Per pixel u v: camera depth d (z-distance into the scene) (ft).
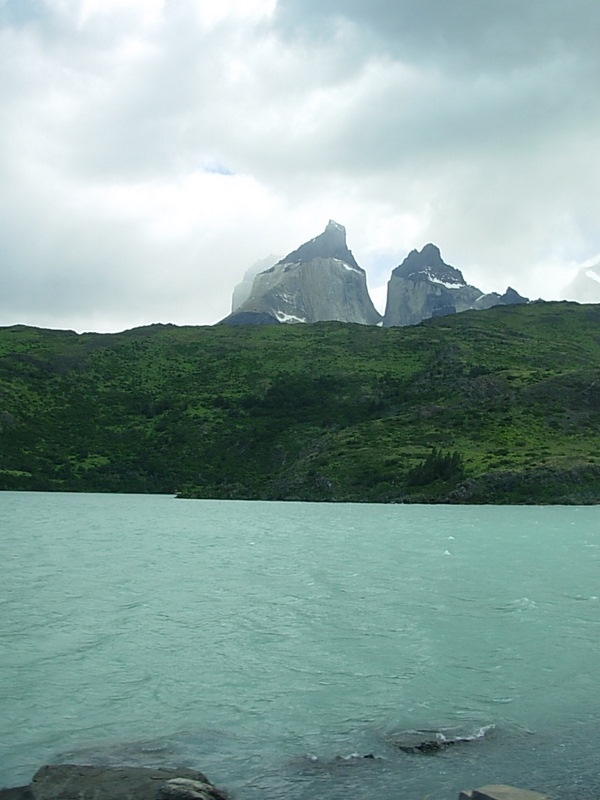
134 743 69.21
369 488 442.50
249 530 271.28
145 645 101.76
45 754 66.85
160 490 537.24
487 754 65.77
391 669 90.79
